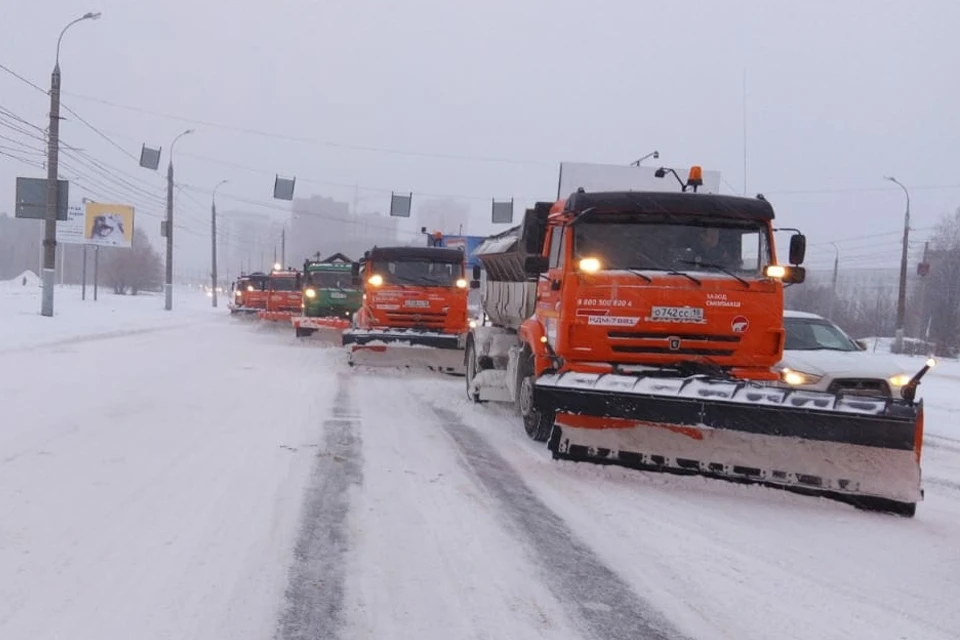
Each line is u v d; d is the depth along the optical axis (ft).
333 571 15.76
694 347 25.46
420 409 36.86
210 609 13.78
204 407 34.71
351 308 78.64
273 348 70.28
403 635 13.16
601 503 21.29
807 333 39.11
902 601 15.49
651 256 26.21
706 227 26.48
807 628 14.02
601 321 25.44
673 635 13.55
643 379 23.17
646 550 17.78
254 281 125.08
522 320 34.22
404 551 17.06
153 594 14.26
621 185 34.01
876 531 20.02
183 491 20.85
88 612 13.43
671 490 22.81
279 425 30.99
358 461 25.17
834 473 21.79
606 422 23.68
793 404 21.61
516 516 19.88
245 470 23.39
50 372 44.93
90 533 17.24
